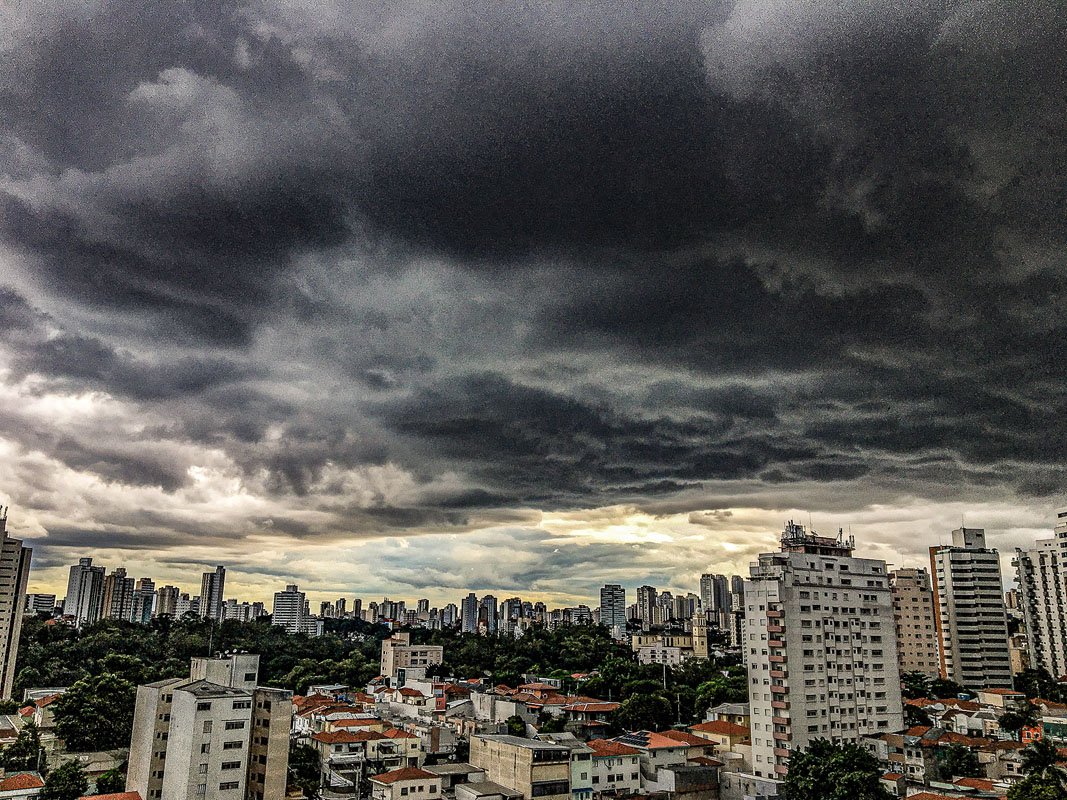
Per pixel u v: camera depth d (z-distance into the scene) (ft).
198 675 411.34
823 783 359.87
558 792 389.39
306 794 403.34
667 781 421.18
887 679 502.79
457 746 481.46
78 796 357.20
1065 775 350.43
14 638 646.33
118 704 491.72
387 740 463.42
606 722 562.66
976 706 600.39
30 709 546.67
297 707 586.04
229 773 346.74
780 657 465.88
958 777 433.48
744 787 417.69
